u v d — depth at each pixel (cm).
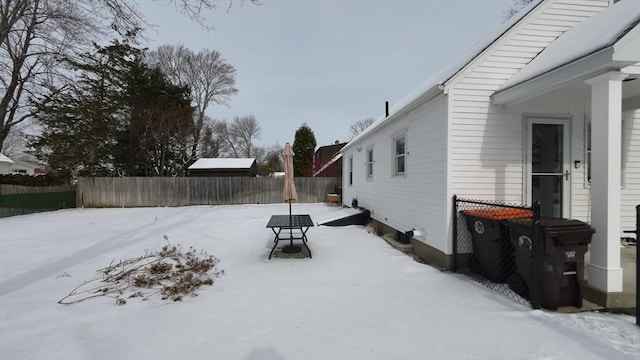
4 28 877
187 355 246
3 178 1803
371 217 966
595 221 336
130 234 832
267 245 684
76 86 1558
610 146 324
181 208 1591
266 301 363
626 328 281
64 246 686
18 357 246
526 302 347
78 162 1736
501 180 504
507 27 515
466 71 492
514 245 367
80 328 299
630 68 323
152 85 2080
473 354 240
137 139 2062
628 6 405
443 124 504
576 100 515
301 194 1866
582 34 428
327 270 491
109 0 493
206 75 3023
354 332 281
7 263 546
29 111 1550
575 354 238
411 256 586
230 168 2188
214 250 637
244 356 243
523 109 507
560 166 519
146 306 355
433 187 536
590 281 340
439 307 337
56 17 817
